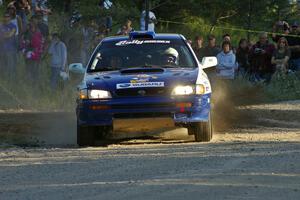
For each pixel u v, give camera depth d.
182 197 15.13
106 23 50.84
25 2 47.50
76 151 23.52
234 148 23.03
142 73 25.98
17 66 43.62
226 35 44.59
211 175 17.69
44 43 45.50
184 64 27.34
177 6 58.78
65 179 17.88
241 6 61.12
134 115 24.97
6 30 43.59
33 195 15.84
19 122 33.56
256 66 48.22
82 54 48.19
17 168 19.88
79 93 25.53
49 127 32.03
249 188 15.99
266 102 42.38
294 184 16.44
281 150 22.20
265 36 48.28
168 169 18.86
